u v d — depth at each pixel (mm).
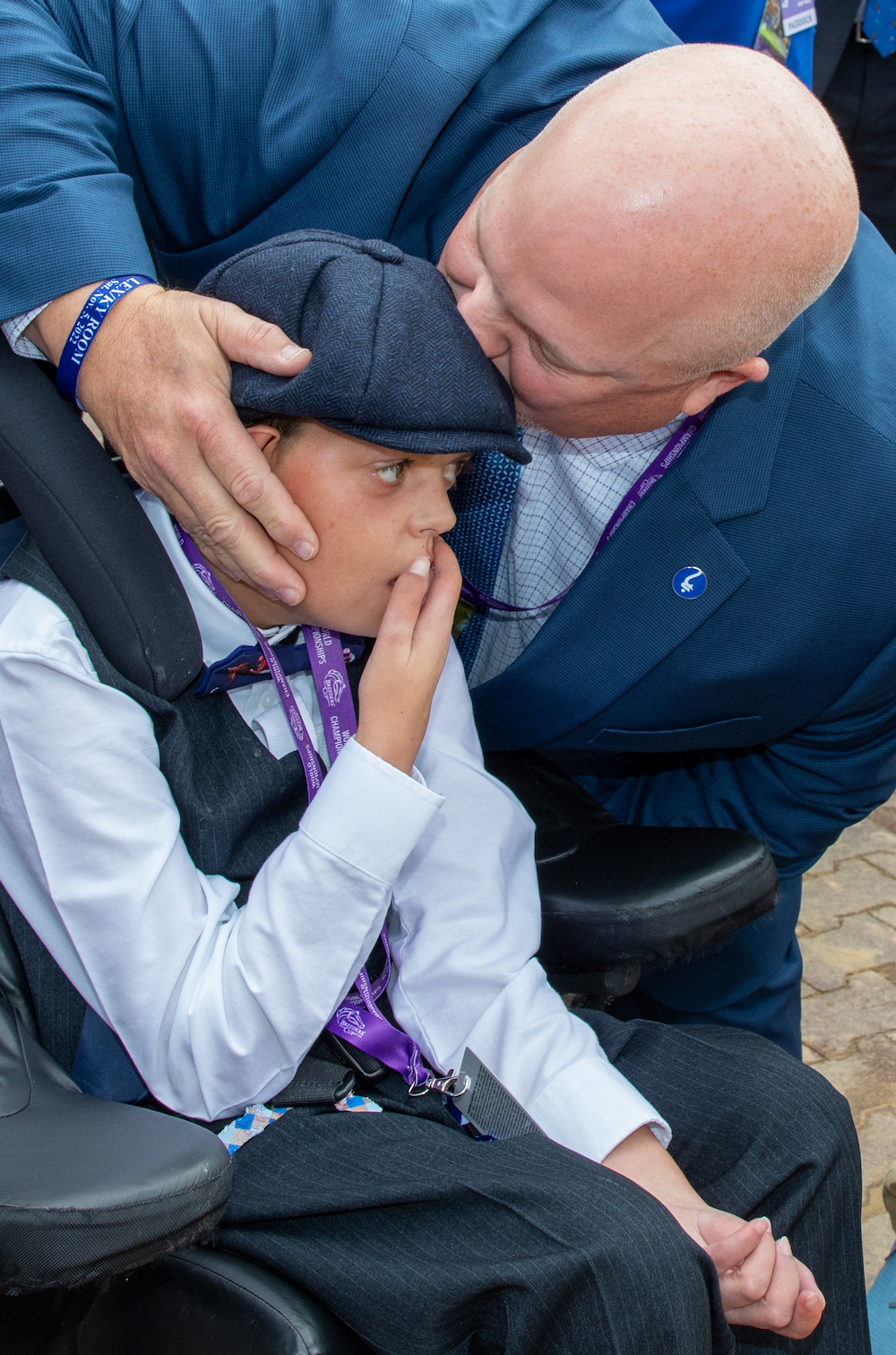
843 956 2281
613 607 1255
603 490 1239
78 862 966
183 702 1061
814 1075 1066
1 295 1065
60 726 947
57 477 953
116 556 955
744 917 1152
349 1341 821
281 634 1100
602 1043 1128
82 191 1066
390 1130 979
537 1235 841
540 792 1353
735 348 990
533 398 1034
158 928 974
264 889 992
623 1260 818
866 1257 1666
